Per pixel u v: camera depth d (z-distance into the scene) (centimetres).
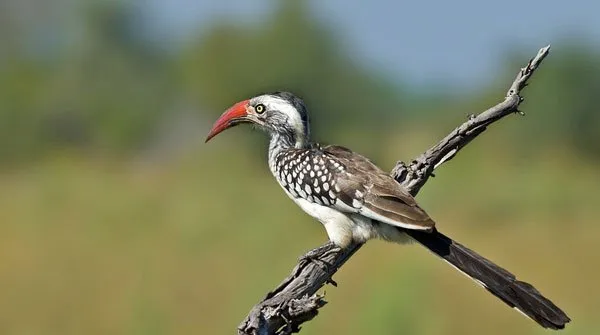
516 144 2661
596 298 1413
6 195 2136
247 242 1498
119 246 1552
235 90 3173
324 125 2989
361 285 1202
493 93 2552
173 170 2580
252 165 2594
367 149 2745
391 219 645
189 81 3269
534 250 1725
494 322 1178
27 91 3406
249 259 1377
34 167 2628
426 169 703
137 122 3388
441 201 2111
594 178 2353
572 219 1989
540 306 586
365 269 1299
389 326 927
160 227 1692
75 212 1862
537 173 2297
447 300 1218
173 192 2152
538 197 2119
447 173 2241
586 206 2112
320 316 1052
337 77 3027
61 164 2427
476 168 2334
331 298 1153
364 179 668
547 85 2734
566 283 1517
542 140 2694
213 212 1791
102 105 3419
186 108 3381
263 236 1517
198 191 2164
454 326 1184
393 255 1339
